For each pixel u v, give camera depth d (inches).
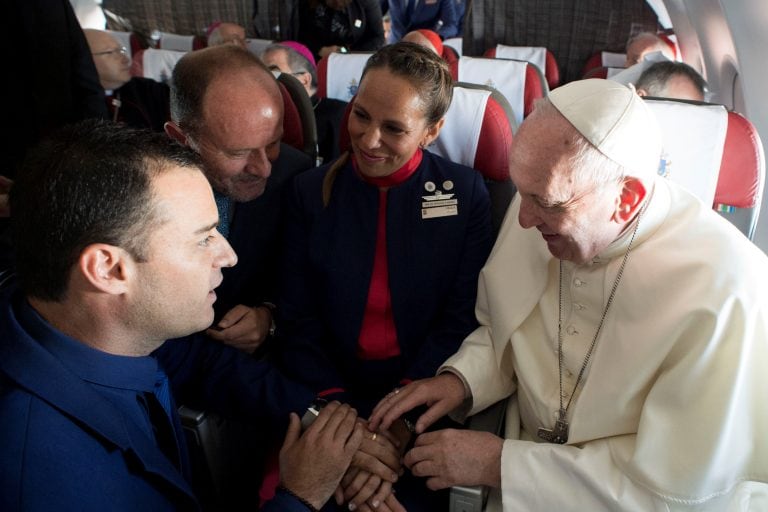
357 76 115.1
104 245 32.3
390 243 59.2
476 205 60.4
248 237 65.5
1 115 85.0
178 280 35.3
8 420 31.9
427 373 59.4
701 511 41.9
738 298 41.6
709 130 65.2
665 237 46.8
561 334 52.9
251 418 56.6
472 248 60.9
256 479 67.6
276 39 207.9
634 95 42.7
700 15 125.6
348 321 61.1
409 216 59.5
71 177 31.7
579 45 191.2
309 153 82.3
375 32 180.4
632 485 43.4
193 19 214.5
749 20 102.0
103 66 108.4
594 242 44.6
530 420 55.9
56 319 35.5
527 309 54.6
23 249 32.9
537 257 54.8
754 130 64.5
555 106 41.8
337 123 113.5
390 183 59.1
